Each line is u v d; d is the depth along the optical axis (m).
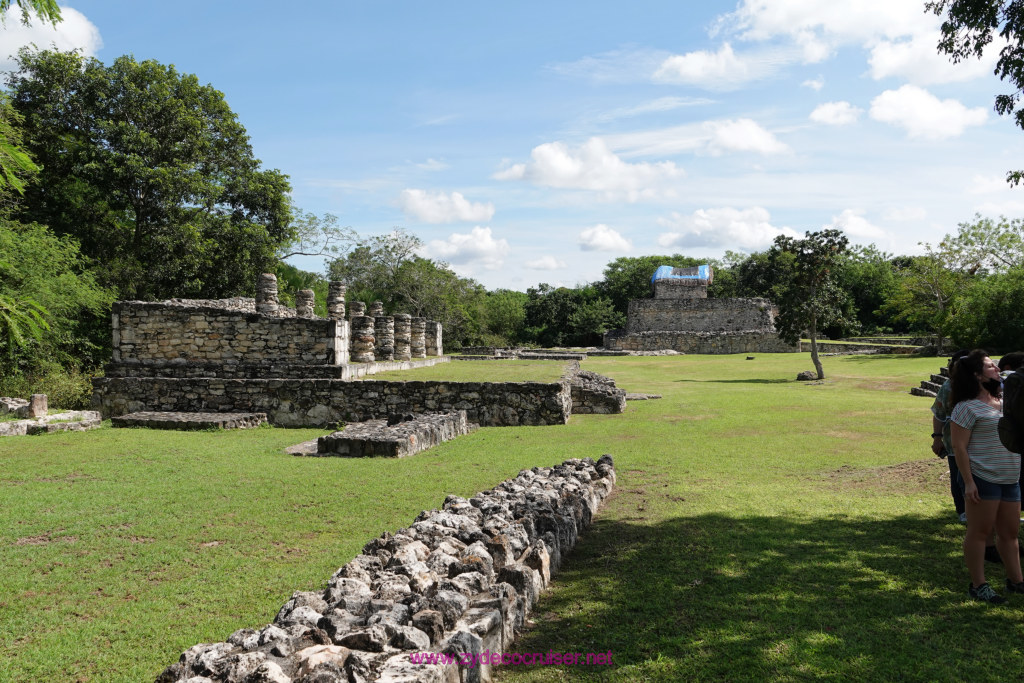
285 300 29.00
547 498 5.79
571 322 55.84
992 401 4.17
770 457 9.50
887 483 7.52
